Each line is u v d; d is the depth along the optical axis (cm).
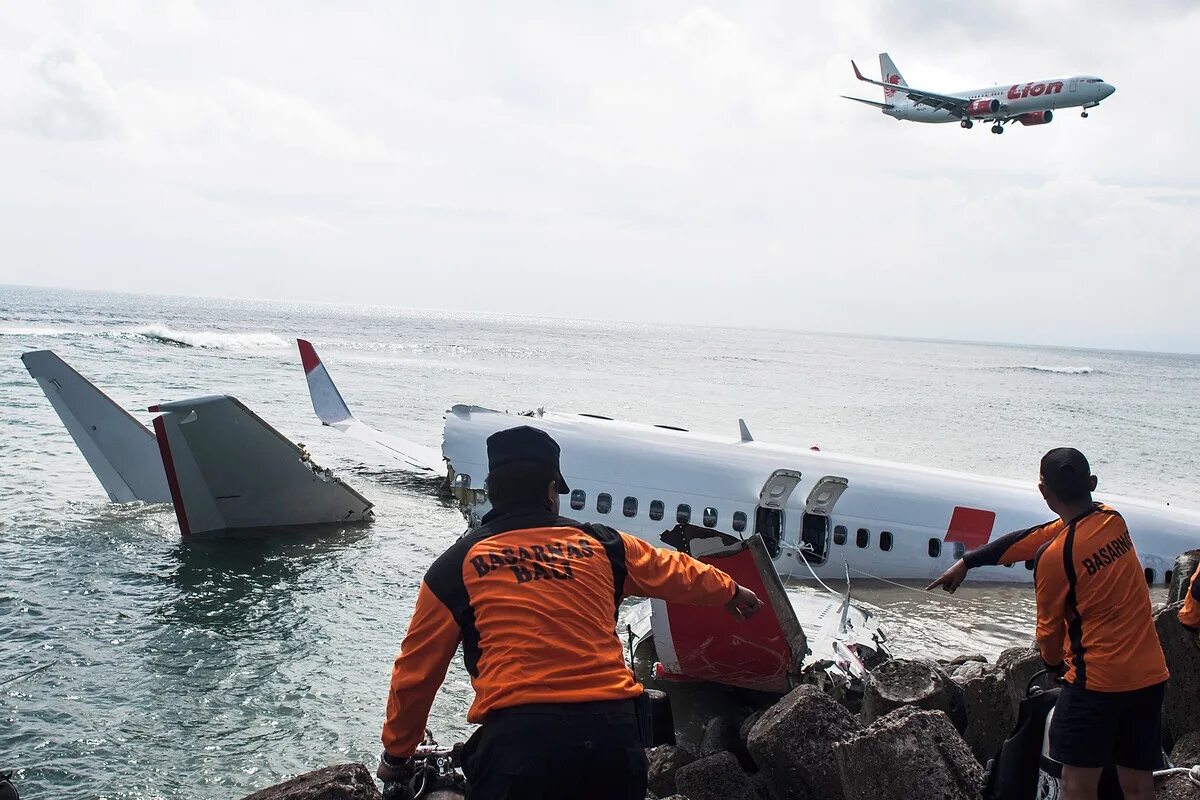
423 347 11538
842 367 13150
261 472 1923
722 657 1076
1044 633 495
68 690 1095
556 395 6022
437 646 347
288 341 10338
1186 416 7581
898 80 6906
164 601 1447
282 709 1069
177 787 888
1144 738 473
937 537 1706
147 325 11481
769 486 1627
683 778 770
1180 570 998
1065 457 493
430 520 2133
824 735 750
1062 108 5544
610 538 368
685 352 15175
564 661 329
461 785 466
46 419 3158
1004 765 523
